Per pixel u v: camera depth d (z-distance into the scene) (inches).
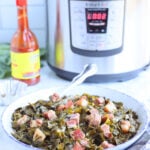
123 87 32.7
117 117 24.3
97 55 31.4
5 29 41.7
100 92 28.7
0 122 26.0
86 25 30.5
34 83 33.4
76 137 21.8
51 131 22.4
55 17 32.3
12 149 23.7
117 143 22.0
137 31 31.9
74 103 25.9
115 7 30.0
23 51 32.2
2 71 35.1
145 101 29.5
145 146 22.6
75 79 30.2
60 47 32.9
